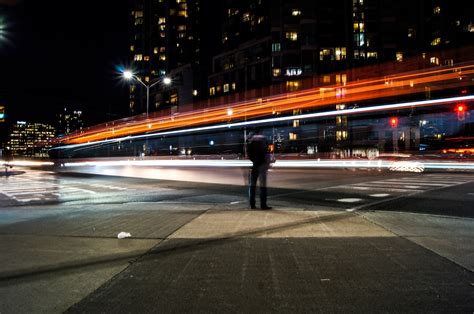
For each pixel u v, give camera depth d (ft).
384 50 370.12
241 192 54.95
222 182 71.72
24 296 16.31
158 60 575.38
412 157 159.43
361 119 312.91
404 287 16.74
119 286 17.34
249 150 37.63
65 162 214.28
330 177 81.25
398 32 374.84
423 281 17.43
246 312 14.53
